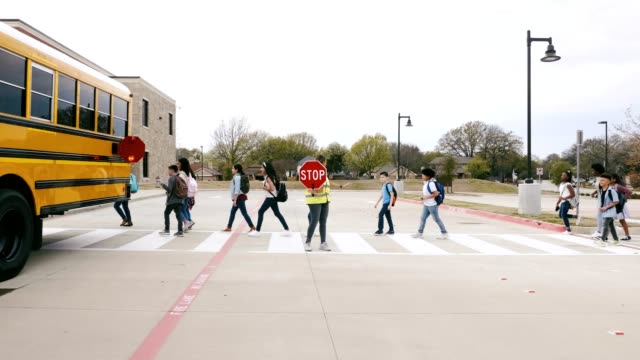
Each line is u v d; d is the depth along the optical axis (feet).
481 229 44.86
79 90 27.12
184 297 18.38
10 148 20.80
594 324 15.61
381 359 12.42
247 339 13.76
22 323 15.01
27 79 22.03
